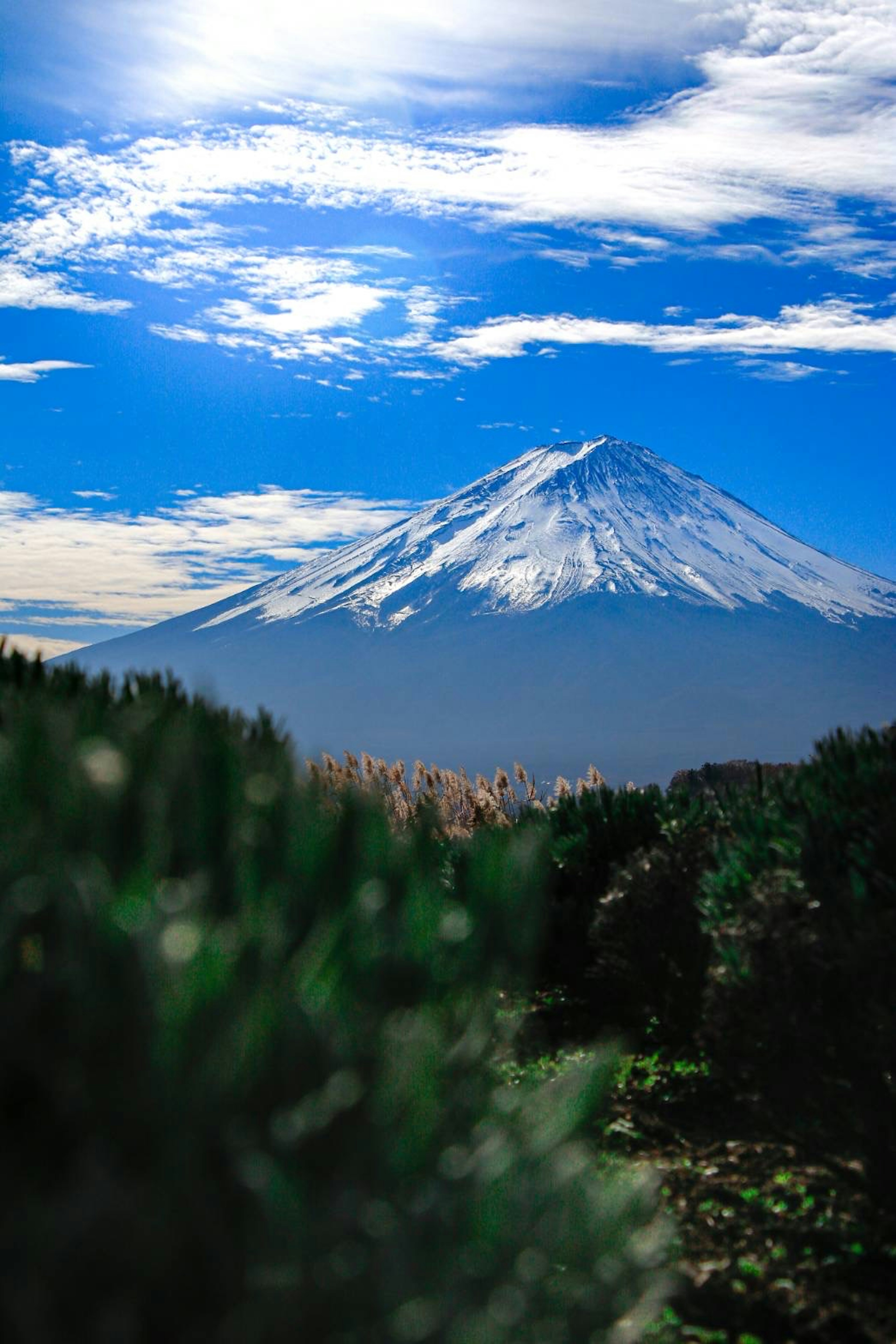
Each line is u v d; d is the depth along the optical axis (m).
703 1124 5.09
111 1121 1.68
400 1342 1.63
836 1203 4.25
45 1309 1.44
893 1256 3.83
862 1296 3.58
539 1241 1.87
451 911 2.67
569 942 7.22
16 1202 1.54
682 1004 6.04
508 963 2.70
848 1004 4.07
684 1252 3.85
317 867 2.48
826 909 4.18
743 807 5.84
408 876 2.63
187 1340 1.53
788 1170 4.56
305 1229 1.64
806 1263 3.79
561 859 7.51
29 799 2.34
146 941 1.87
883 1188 4.12
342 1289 1.61
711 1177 4.47
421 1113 1.92
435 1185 1.87
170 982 1.82
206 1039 1.79
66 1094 1.70
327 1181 1.79
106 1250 1.49
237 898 2.33
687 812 7.09
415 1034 2.07
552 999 7.09
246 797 2.63
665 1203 4.20
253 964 2.01
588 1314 1.88
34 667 4.32
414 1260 1.70
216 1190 1.65
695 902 5.07
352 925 2.31
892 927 3.90
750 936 4.27
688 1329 3.38
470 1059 2.25
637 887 6.27
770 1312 3.46
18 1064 1.73
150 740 2.77
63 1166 1.67
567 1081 2.28
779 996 4.15
